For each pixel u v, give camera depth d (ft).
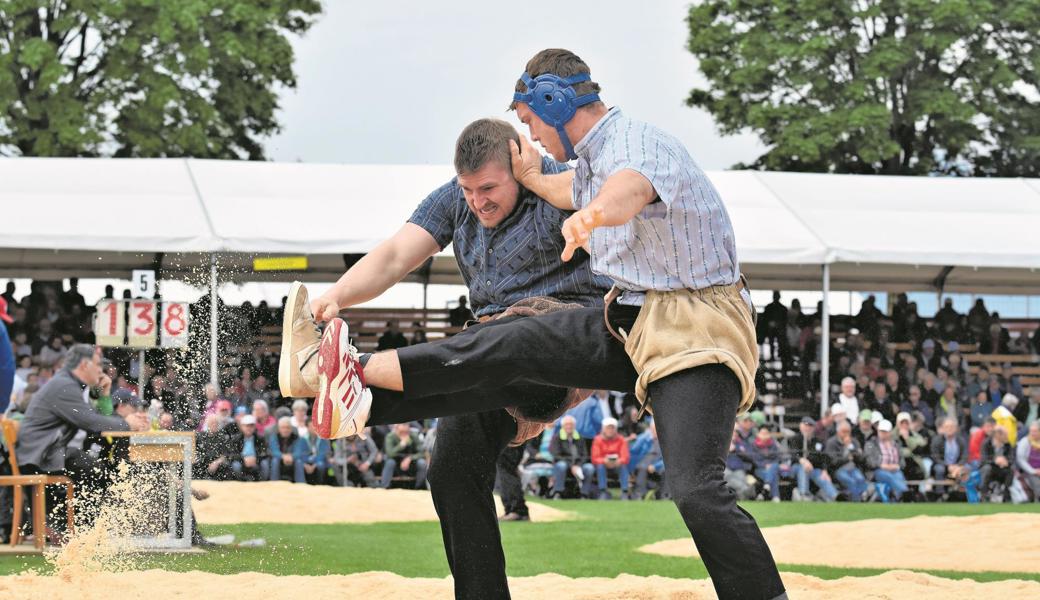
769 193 56.80
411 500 38.11
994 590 17.94
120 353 47.47
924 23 78.59
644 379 11.26
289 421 44.68
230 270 51.11
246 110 83.51
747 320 11.60
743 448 47.42
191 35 76.28
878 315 62.39
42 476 25.75
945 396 55.67
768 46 79.66
